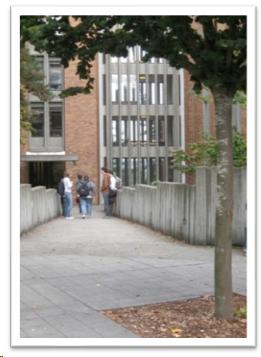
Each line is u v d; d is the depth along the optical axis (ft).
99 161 110.32
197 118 107.76
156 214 49.24
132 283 26.45
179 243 40.09
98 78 110.42
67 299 23.49
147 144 113.39
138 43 21.17
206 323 20.26
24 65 74.18
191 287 25.64
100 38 21.88
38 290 25.02
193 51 20.06
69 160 106.11
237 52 20.13
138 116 112.98
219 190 20.61
